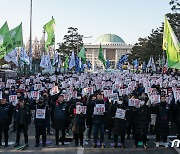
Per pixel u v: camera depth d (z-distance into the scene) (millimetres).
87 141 12656
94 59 153000
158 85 20656
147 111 11461
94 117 11523
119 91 16531
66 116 11695
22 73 35500
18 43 22719
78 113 11406
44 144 11617
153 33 62094
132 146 11789
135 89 19875
